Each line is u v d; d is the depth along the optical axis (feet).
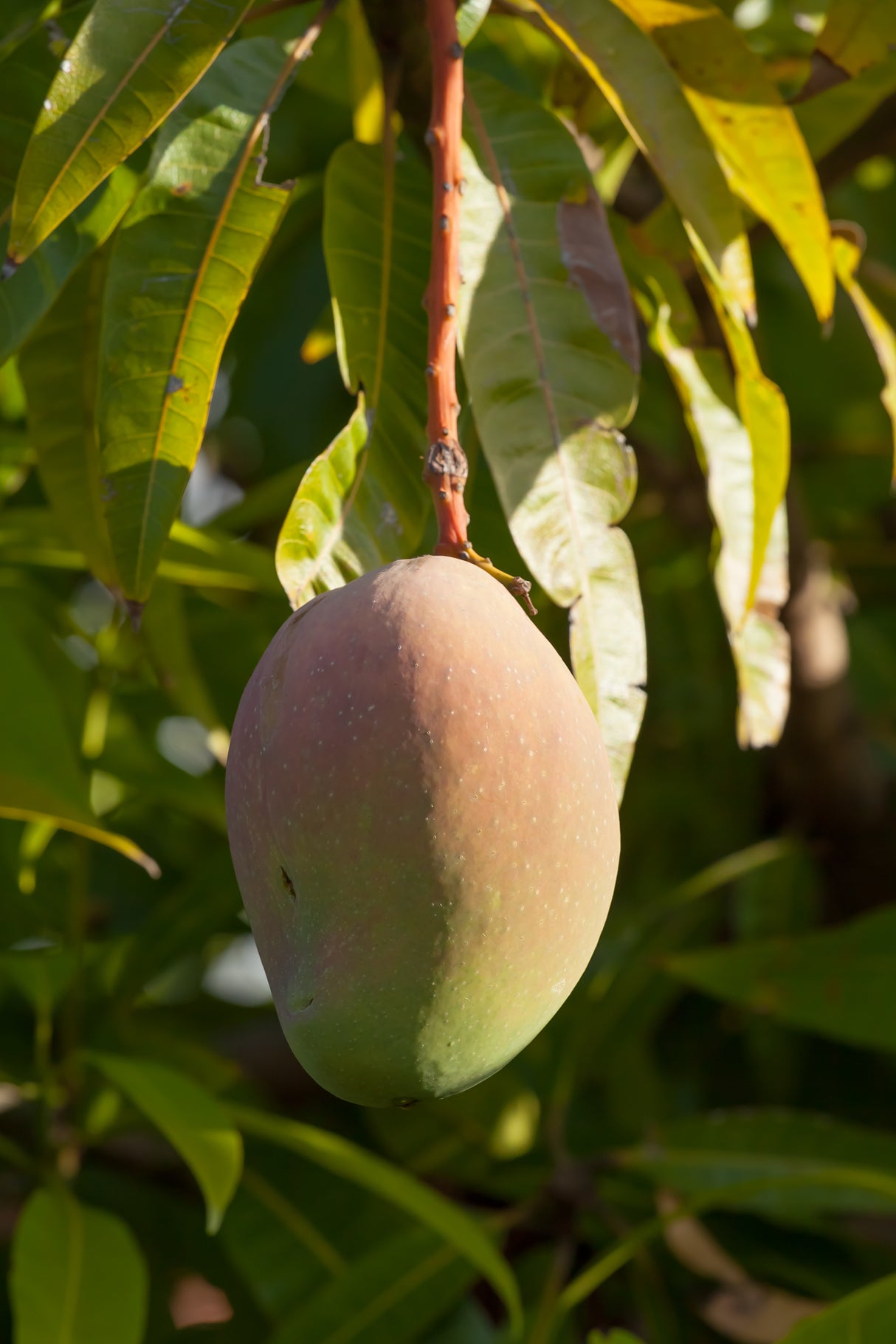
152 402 2.34
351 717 2.05
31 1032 3.71
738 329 2.46
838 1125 3.36
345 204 2.50
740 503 2.57
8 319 2.40
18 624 3.48
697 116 2.54
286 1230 3.42
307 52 2.41
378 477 2.38
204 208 2.35
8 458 3.28
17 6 2.98
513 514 2.36
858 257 2.73
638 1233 3.02
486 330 2.40
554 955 2.07
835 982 3.61
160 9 2.24
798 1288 3.55
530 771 2.06
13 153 2.43
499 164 2.46
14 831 3.58
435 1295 3.04
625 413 2.40
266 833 2.08
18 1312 2.74
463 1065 2.06
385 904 2.03
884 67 2.93
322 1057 2.05
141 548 2.35
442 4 2.28
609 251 2.44
